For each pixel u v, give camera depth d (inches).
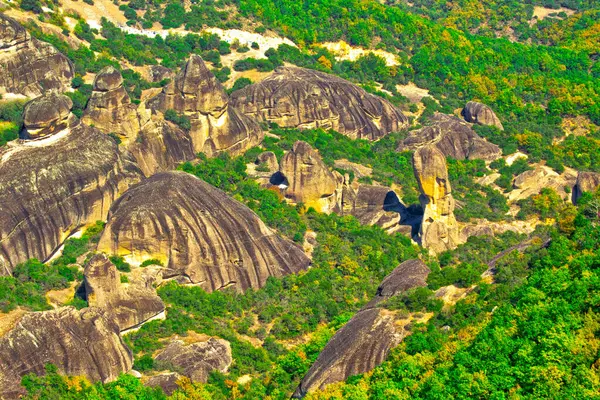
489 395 6609.3
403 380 6929.1
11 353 7308.1
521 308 7317.9
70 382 7313.0
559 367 6599.4
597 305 7086.6
